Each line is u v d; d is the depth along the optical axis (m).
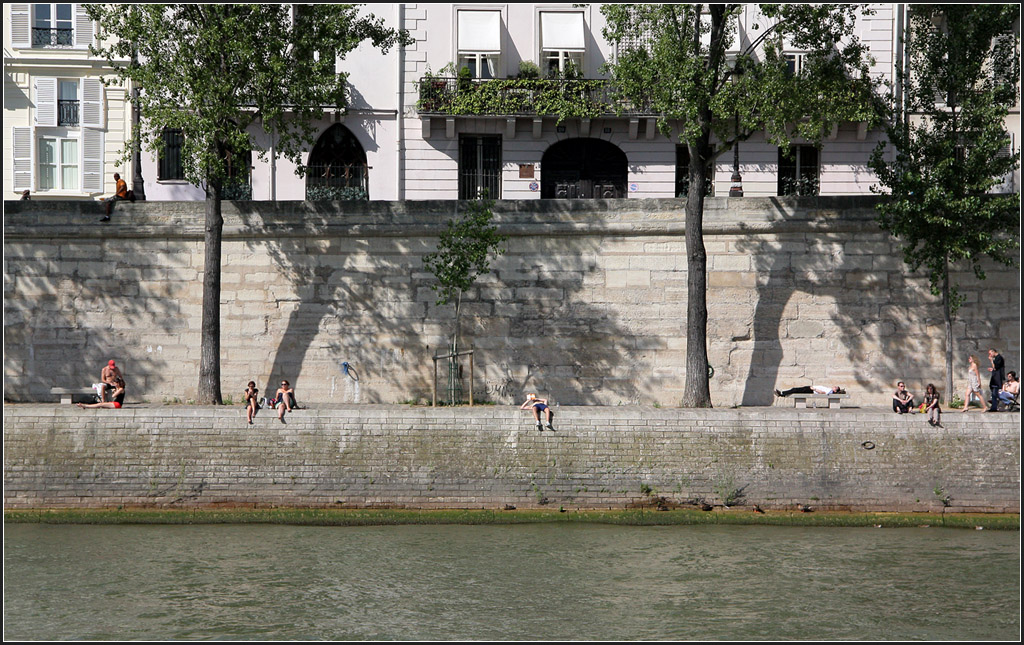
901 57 45.28
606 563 27.92
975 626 23.56
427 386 38.19
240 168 37.41
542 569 27.42
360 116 46.78
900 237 37.59
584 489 32.22
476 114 45.66
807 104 34.19
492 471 32.34
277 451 32.53
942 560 28.28
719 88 35.09
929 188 35.25
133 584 26.25
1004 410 33.62
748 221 37.72
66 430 32.69
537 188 46.88
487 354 38.09
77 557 28.36
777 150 46.75
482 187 47.06
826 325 37.66
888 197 37.03
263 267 38.41
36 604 24.83
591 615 24.12
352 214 38.19
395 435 32.69
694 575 27.08
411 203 38.16
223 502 32.25
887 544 29.81
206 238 36.47
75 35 47.38
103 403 33.88
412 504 32.22
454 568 27.52
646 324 38.06
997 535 30.84
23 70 47.28
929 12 37.47
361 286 38.31
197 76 34.81
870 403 37.47
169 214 38.16
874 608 24.53
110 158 47.56
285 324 38.38
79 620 23.80
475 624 23.67
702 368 35.41
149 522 31.70
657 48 33.69
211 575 26.94
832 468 32.31
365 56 46.78
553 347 38.09
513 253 38.19
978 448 32.34
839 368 37.59
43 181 47.62
